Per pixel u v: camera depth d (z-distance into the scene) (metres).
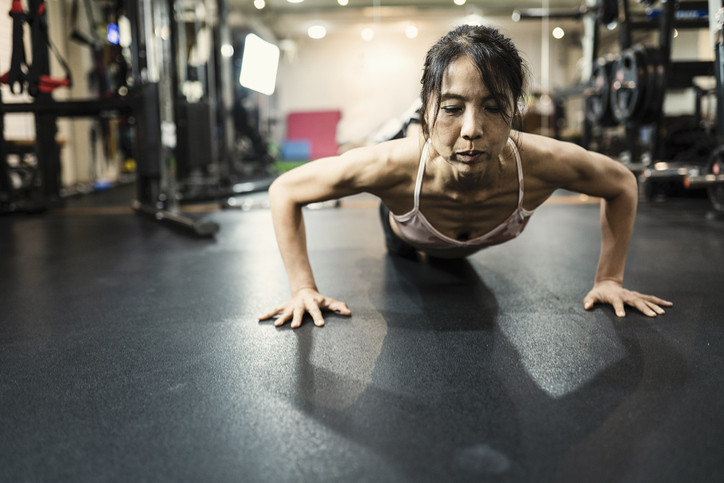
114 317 1.40
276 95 11.89
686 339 1.15
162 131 3.22
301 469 0.70
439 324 1.27
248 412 0.85
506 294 1.52
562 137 6.36
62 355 1.13
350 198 4.46
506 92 0.93
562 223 2.86
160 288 1.69
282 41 12.16
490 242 1.39
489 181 1.17
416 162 1.17
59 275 1.90
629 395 0.89
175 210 3.31
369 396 0.90
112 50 3.56
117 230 2.95
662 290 1.54
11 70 2.40
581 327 1.23
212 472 0.70
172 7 4.29
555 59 11.18
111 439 0.78
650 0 3.62
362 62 10.34
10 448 0.76
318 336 1.21
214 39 5.49
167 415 0.85
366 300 1.48
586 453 0.72
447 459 0.71
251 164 8.59
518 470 0.69
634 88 3.60
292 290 1.36
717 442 0.74
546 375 0.97
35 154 4.35
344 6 10.08
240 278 1.80
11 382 0.99
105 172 7.34
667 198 3.93
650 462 0.70
